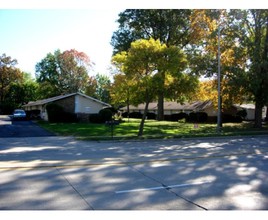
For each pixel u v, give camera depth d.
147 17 42.97
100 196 7.35
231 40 31.70
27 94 77.31
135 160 12.47
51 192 7.66
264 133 26.70
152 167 10.97
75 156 13.89
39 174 9.65
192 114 47.50
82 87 67.12
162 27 43.56
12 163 11.59
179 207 6.64
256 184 8.61
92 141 21.02
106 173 9.88
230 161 12.34
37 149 16.73
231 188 8.16
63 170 10.30
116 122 34.97
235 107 53.38
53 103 38.06
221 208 6.60
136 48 22.61
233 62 31.27
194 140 22.28
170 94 23.16
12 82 76.69
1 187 8.10
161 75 22.23
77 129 28.58
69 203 6.83
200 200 7.12
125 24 45.03
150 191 7.82
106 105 42.94
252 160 12.61
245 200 7.15
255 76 28.67
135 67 22.70
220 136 24.38
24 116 44.72
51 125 33.16
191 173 9.98
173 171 10.27
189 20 42.19
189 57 32.41
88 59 67.19
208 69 31.28
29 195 7.40
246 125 38.38
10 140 21.42
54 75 71.00
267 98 29.22
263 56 30.45
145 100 24.08
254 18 33.06
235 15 31.36
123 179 9.07
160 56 22.61
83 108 41.16
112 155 14.22
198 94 35.50
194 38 41.41
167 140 22.14
